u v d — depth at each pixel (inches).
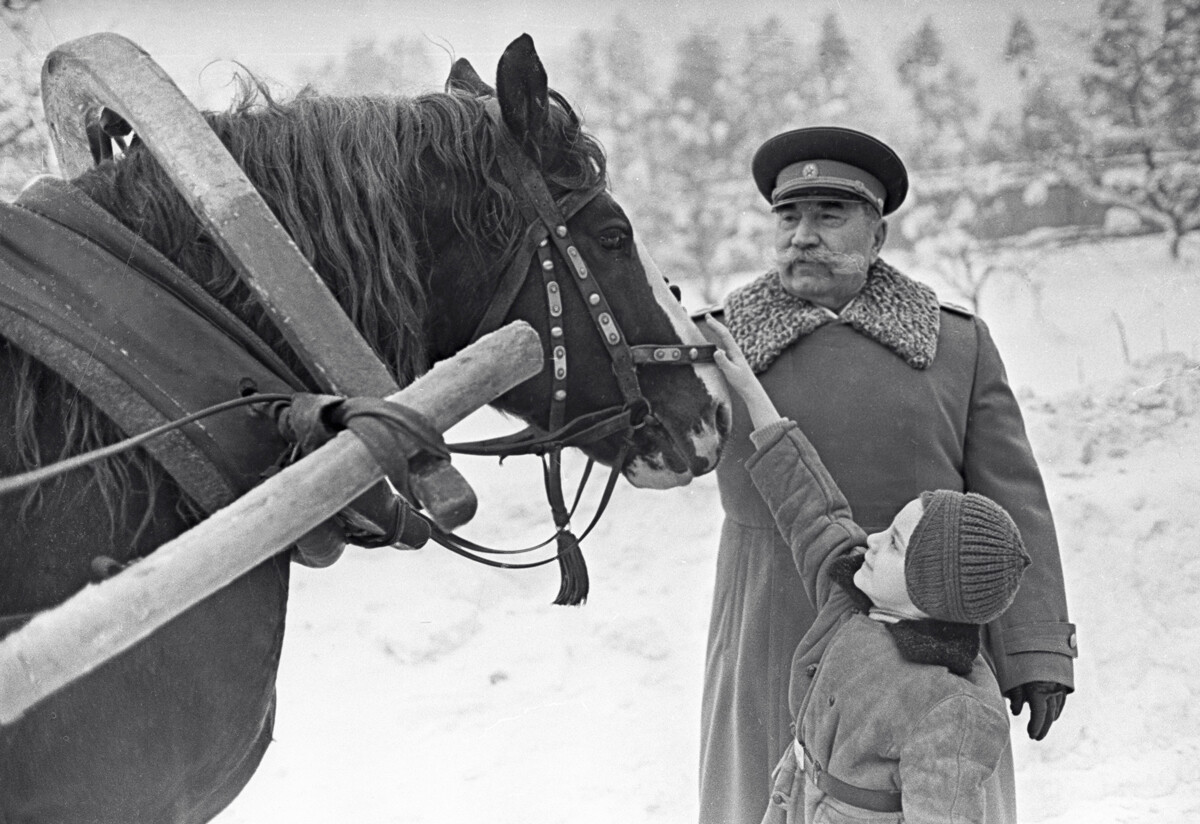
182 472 60.6
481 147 77.0
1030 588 92.7
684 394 83.8
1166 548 192.7
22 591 62.1
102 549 62.8
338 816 138.6
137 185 69.1
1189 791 144.1
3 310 60.0
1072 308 356.5
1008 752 92.5
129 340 61.3
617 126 417.7
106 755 62.4
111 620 52.6
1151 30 414.6
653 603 189.6
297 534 55.6
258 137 71.7
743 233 413.1
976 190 413.1
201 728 64.9
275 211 70.2
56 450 63.2
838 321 96.0
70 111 73.3
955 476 94.8
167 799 64.9
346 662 172.9
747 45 426.0
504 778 146.3
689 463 83.8
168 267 65.6
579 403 80.7
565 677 169.9
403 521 68.9
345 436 56.7
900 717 73.6
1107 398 249.3
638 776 146.9
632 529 211.6
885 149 92.8
